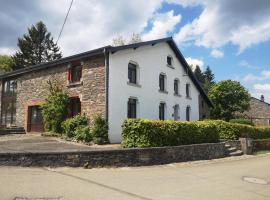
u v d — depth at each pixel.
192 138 16.94
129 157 12.78
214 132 19.14
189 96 28.91
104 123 18.14
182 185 9.94
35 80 23.56
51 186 8.57
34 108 23.58
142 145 14.02
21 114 24.48
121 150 12.61
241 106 38.12
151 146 14.23
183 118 27.16
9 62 51.97
